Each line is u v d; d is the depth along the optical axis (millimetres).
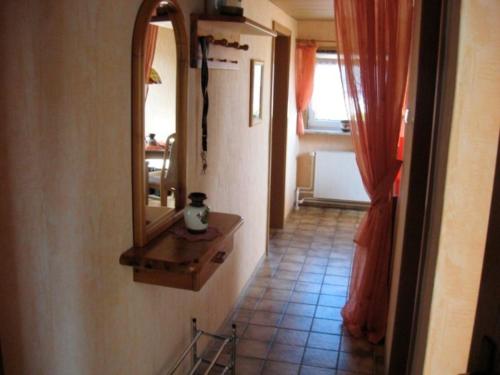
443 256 1289
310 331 3174
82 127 1506
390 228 3016
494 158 1218
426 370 1365
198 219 2025
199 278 1827
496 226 1094
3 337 1346
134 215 1833
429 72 1864
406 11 2725
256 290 3768
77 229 1528
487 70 1190
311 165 6227
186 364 2551
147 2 1730
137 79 1737
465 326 1311
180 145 2229
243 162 3502
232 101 3121
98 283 1654
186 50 2170
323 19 5406
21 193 1347
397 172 2963
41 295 1440
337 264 4336
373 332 3068
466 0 1177
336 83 5984
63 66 1411
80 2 1450
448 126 1265
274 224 5359
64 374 1557
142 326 2000
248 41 3404
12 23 1258
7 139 1294
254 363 2803
